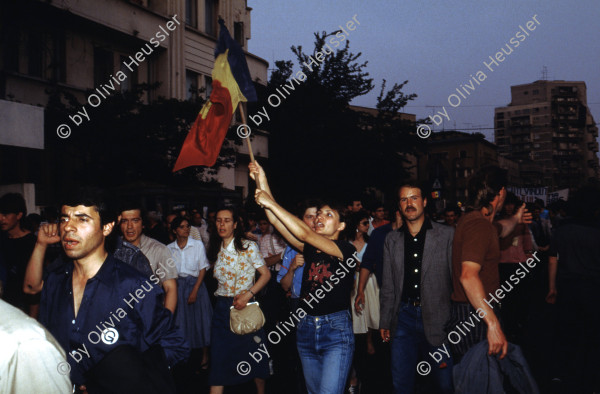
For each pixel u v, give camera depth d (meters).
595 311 5.79
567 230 5.94
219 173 25.73
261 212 10.25
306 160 28.48
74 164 18.88
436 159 17.66
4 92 16.42
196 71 24.70
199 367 7.48
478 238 3.78
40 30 18.06
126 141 16.34
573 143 152.38
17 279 5.32
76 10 18.47
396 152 30.08
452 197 86.50
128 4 20.77
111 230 3.11
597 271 5.79
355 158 28.64
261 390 5.97
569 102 151.00
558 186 149.50
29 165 17.58
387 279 4.87
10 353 2.02
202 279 7.29
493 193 4.11
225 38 5.16
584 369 5.86
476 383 3.68
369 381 6.68
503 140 155.38
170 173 17.66
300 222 4.28
